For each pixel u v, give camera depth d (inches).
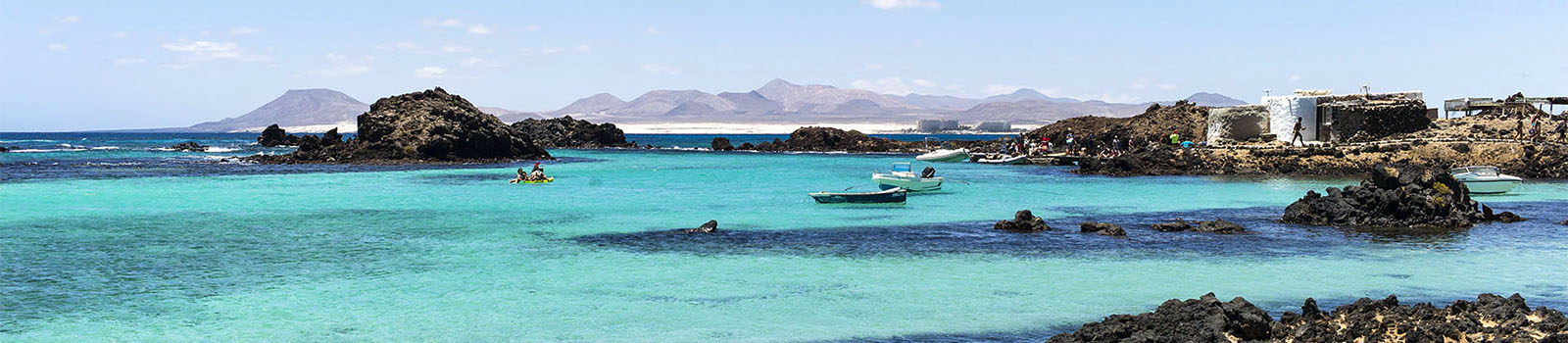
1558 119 3073.3
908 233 1365.7
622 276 1020.5
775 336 760.3
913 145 5723.4
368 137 3890.3
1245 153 2856.8
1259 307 859.4
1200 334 646.5
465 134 3981.3
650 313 842.8
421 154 3821.4
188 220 1565.0
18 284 979.9
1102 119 4781.0
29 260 1139.9
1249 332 684.1
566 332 773.9
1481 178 1943.9
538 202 1921.8
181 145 6087.6
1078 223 1491.1
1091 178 2655.0
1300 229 1381.6
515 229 1435.8
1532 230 1355.8
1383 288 940.6
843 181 2640.3
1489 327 671.8
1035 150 3688.5
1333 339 655.8
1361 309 734.5
